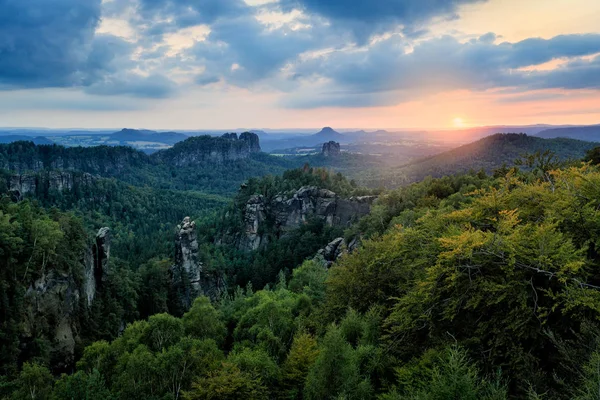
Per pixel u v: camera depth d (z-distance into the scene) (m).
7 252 64.25
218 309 89.69
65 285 74.75
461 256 23.58
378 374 27.08
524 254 22.36
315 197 178.50
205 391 35.31
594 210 25.34
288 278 131.75
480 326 22.58
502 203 30.47
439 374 20.45
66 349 70.06
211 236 184.88
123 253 166.75
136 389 42.09
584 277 21.69
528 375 19.44
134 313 97.94
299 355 36.97
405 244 36.62
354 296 39.69
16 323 61.22
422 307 26.11
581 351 18.23
